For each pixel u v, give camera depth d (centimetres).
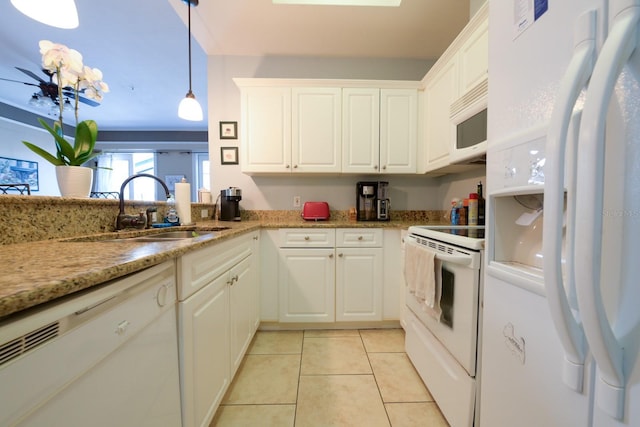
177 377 85
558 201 47
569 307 48
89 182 124
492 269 78
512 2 68
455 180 229
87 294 51
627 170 41
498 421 76
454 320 112
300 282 202
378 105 221
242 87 219
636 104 39
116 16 233
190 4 184
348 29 211
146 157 615
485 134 130
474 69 150
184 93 411
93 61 316
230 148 250
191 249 87
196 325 95
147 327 70
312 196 255
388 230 203
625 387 41
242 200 252
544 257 49
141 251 74
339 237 202
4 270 51
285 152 220
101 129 582
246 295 161
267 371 154
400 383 144
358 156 222
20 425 40
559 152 46
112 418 57
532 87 61
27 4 109
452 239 112
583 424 49
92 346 52
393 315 204
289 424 118
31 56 316
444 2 183
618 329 42
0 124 471
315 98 220
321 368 157
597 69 40
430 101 212
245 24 205
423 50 239
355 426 117
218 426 116
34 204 95
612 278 42
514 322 69
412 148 223
